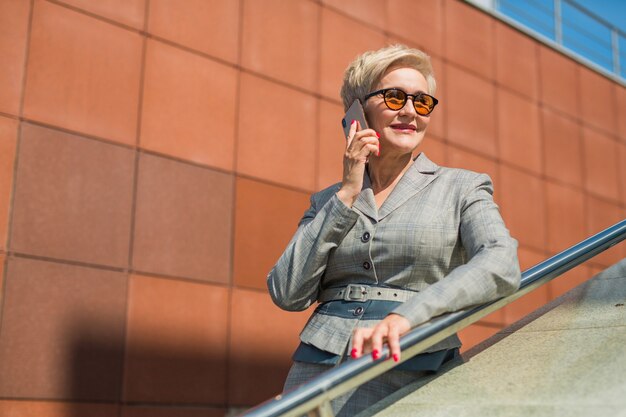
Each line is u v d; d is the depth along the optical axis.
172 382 7.17
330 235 1.99
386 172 2.13
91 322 6.79
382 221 2.00
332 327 1.94
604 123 12.62
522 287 1.89
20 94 6.80
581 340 1.89
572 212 11.55
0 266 6.40
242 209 8.04
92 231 6.96
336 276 2.04
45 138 6.85
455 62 10.51
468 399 1.72
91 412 6.63
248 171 8.16
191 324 7.41
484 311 1.79
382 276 1.97
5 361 6.27
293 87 8.73
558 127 11.77
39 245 6.64
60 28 7.13
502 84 11.07
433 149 9.84
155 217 7.39
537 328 2.09
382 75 2.14
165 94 7.71
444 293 1.68
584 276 11.46
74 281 6.77
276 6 8.78
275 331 8.01
